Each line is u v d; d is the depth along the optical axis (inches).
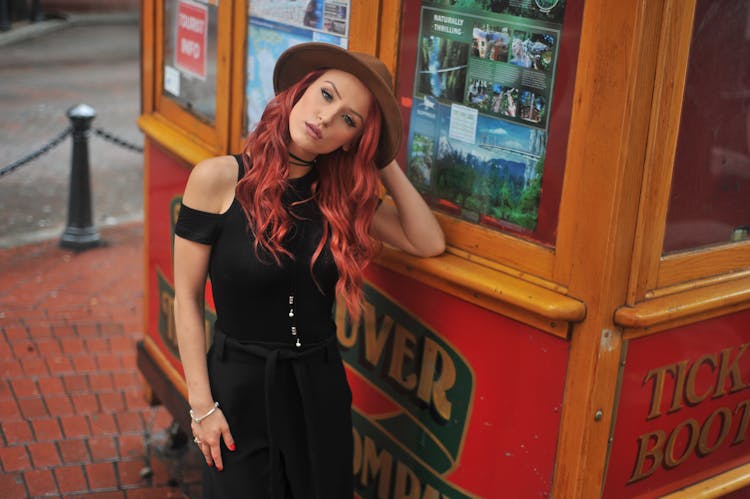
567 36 82.0
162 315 153.6
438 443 100.3
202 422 95.1
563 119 83.7
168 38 147.6
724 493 99.4
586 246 82.5
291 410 95.7
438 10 94.3
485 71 90.2
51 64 538.3
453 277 92.4
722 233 90.7
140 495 146.3
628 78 77.0
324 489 98.0
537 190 87.4
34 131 384.8
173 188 144.9
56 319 210.2
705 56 82.4
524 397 90.0
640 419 89.7
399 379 104.7
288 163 92.3
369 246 94.7
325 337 96.7
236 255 91.4
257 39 122.3
